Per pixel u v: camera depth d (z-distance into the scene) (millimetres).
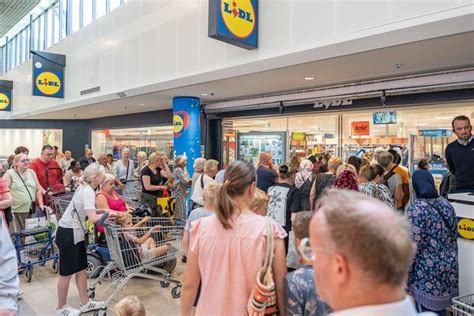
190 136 7969
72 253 3135
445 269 2383
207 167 4734
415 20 3623
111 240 3406
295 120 7750
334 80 6023
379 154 4223
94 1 10805
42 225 4652
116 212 3479
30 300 3666
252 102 7785
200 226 1627
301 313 1358
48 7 14367
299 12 4668
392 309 660
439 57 4477
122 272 3562
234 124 8914
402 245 677
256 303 1389
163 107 10305
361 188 3385
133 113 12219
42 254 4574
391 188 4223
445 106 5473
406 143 6199
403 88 5535
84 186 3211
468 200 2717
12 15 15062
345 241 687
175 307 3488
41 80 10742
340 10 4246
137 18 7785
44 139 16844
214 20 4570
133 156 12391
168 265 4164
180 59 6570
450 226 2426
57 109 11711
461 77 4973
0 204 3271
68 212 3170
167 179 5781
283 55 4832
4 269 2975
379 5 3904
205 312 1514
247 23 4973
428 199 2449
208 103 8781
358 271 673
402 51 4215
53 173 5414
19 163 4609
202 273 1570
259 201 2209
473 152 3291
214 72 5902
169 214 5285
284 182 3764
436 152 5859
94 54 9469
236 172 1580
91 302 3225
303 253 818
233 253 1514
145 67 7500
